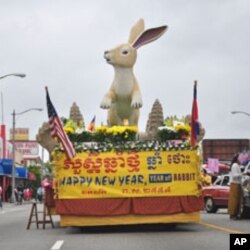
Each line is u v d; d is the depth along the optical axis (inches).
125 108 771.4
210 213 1074.7
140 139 705.0
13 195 2188.7
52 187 745.0
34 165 4141.2
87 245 529.0
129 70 763.4
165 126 692.7
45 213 761.0
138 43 775.7
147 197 650.8
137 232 647.8
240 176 835.4
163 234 621.0
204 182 772.6
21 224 853.8
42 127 727.7
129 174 653.9
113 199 650.8
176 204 651.5
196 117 657.0
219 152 2015.3
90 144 663.8
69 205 649.6
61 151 655.1
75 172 652.7
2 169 2377.0
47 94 638.5
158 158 656.4
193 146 658.8
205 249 490.3
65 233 656.4
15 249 515.8
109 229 690.8
